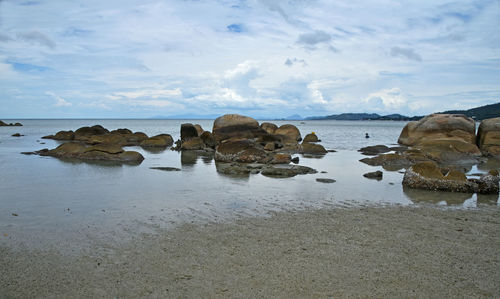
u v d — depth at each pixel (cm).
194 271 617
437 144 2498
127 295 539
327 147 3275
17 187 1312
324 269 629
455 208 1059
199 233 809
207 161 2156
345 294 548
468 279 600
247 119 3447
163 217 936
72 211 991
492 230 851
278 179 1525
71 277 596
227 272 614
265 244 742
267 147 2781
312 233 814
